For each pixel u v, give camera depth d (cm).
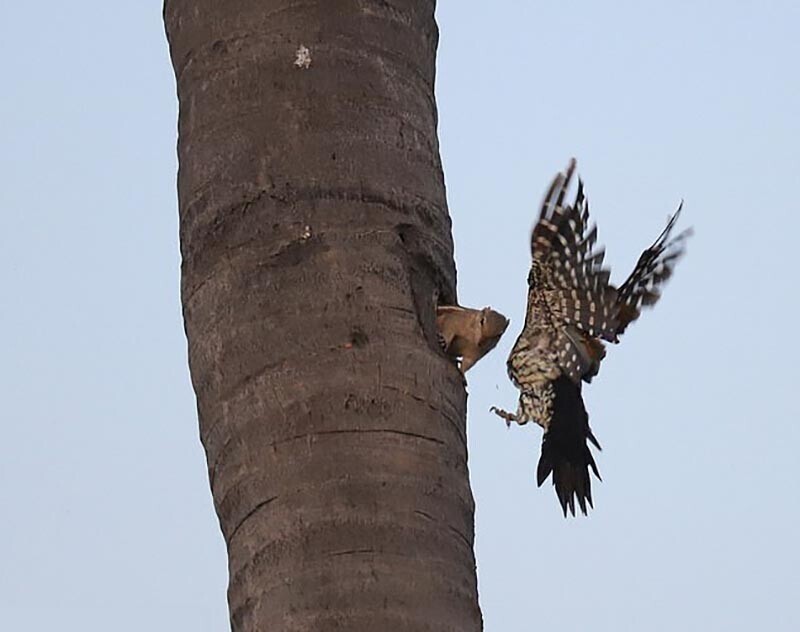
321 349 819
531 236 1159
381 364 819
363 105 893
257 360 823
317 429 797
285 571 766
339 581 756
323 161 870
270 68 893
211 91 900
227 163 876
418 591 761
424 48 950
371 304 837
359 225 859
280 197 860
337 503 776
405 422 808
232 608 796
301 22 902
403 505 782
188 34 926
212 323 847
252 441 806
